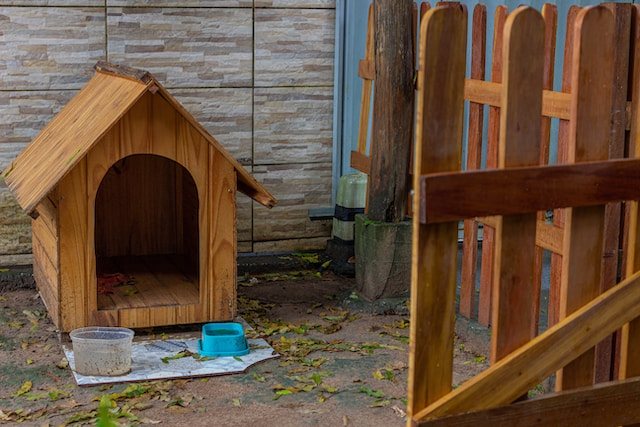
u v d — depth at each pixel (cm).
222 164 440
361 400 379
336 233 603
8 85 547
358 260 526
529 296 254
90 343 394
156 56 569
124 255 559
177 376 398
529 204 244
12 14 539
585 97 250
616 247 350
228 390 388
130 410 363
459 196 234
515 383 254
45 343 447
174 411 363
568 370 266
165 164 557
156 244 564
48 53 550
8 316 493
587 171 251
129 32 562
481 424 250
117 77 462
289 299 532
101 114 429
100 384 388
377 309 505
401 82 499
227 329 447
